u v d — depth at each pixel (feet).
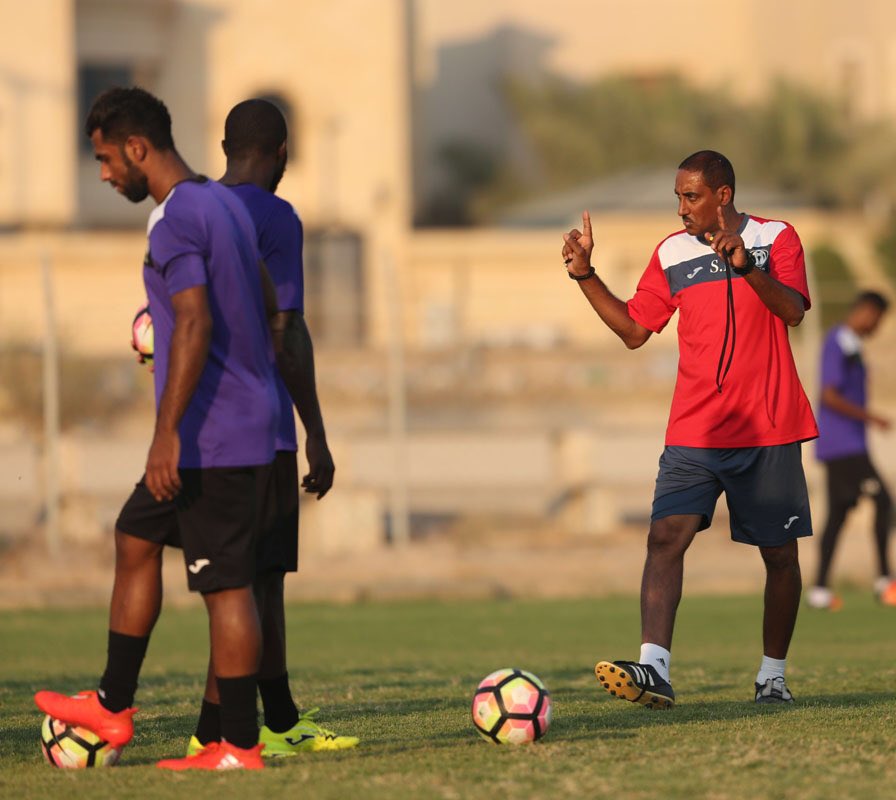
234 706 50.57
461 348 303.89
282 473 56.75
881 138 563.07
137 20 442.09
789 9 630.33
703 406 66.39
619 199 449.48
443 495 215.92
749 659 100.17
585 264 67.67
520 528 190.08
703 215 66.33
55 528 166.81
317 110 453.99
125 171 50.55
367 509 178.29
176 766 50.75
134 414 219.00
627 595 160.45
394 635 122.31
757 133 573.33
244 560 50.47
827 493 139.23
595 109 620.49
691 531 66.18
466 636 120.98
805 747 52.60
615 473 222.07
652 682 62.49
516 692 54.95
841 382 137.28
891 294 315.99
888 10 614.75
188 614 143.02
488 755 52.11
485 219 608.60
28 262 381.81
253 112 60.08
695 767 48.85
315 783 46.88
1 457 196.54
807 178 558.97
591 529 188.96
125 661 51.98
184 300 48.67
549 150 620.08
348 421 276.62
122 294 384.47
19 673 93.56
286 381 58.13
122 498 190.08
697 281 66.44
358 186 453.58
